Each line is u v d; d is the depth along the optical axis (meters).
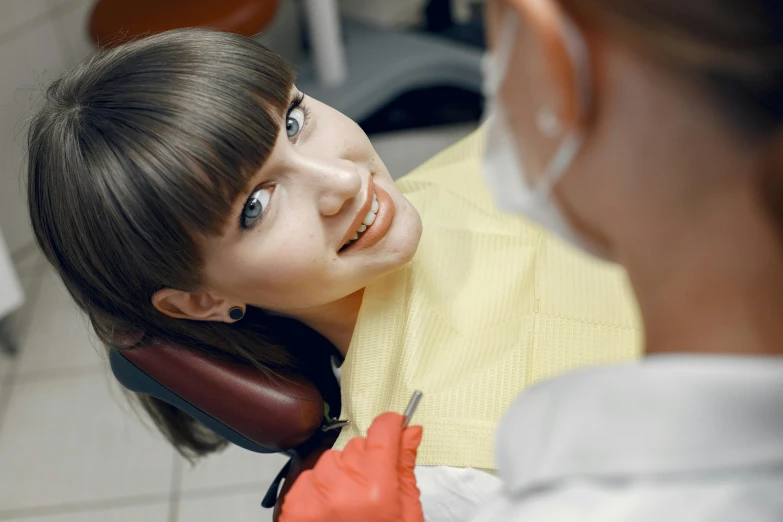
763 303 0.31
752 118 0.29
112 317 0.79
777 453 0.30
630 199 0.33
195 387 0.81
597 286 0.81
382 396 0.77
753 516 0.30
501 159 0.40
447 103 2.42
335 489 0.59
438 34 2.60
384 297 0.82
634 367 0.34
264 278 0.73
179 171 0.66
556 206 0.38
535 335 0.78
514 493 0.37
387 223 0.77
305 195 0.72
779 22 0.27
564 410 0.36
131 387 0.86
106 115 0.68
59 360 1.94
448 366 0.77
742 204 0.30
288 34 2.59
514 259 0.84
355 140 0.79
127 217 0.68
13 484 1.69
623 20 0.29
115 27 1.79
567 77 0.31
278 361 0.85
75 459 1.73
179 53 0.70
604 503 0.33
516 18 0.34
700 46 0.28
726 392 0.31
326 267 0.74
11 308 1.77
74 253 0.74
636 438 0.33
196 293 0.76
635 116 0.31
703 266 0.32
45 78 1.85
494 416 0.73
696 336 0.33
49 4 2.04
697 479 0.31
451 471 0.71
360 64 2.38
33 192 0.74
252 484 1.65
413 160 1.49
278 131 0.71
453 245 0.87
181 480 1.67
